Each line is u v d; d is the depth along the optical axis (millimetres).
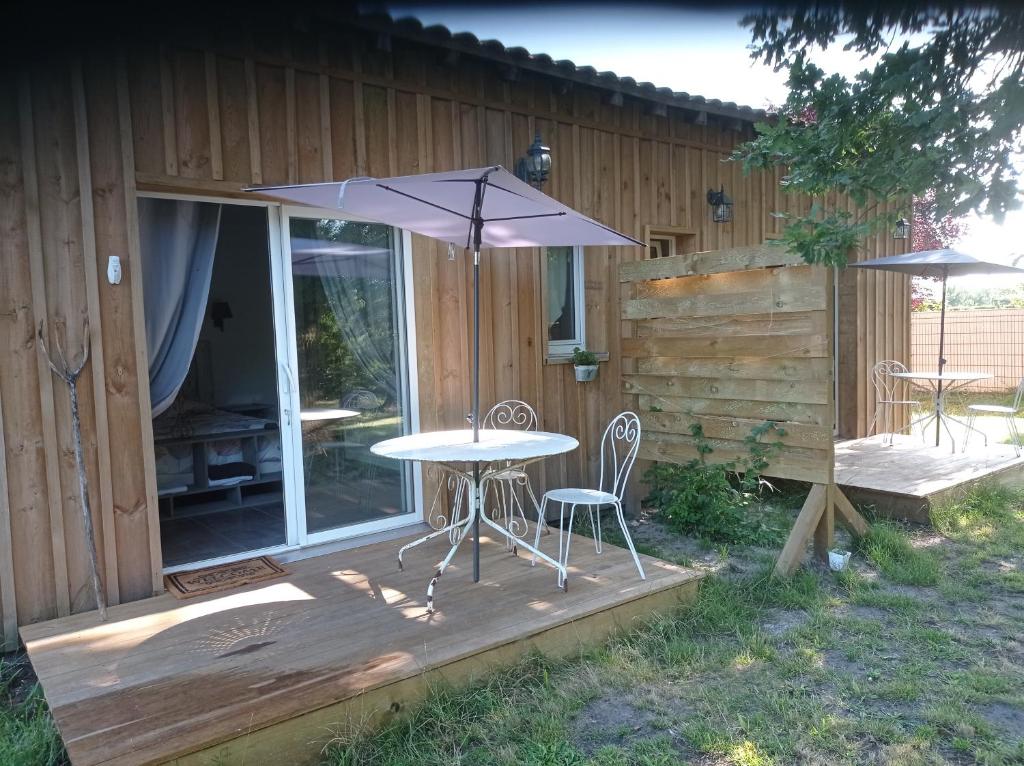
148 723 2340
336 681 2607
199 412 6074
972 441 7973
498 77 4953
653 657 3219
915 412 9359
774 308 4316
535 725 2646
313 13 3900
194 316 4188
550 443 3637
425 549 4238
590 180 5559
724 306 4566
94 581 3336
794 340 4250
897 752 2475
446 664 2797
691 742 2561
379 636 2994
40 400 3375
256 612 3283
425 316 4656
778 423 4379
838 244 3029
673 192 6156
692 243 6387
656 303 4973
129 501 3598
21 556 3352
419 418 4672
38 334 3352
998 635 3424
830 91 2891
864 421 8266
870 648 3273
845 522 4652
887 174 2846
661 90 5523
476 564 3654
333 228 4379
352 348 4473
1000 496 5848
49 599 3412
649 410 5145
